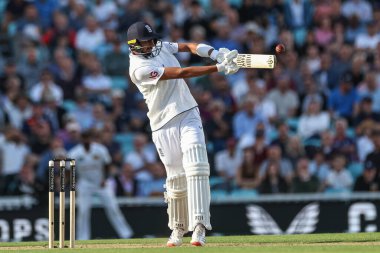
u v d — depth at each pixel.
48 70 60.19
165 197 28.73
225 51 28.27
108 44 62.94
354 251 24.06
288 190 52.91
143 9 64.44
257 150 53.34
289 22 66.25
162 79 27.00
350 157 56.28
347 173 54.47
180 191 28.33
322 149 56.09
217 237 34.03
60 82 59.75
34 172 51.91
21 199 49.81
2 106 56.34
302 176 53.38
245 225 43.78
